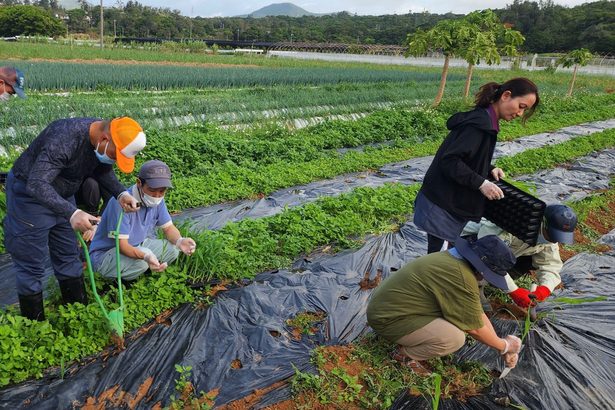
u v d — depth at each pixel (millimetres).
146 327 4465
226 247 5473
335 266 5867
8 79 4789
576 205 8297
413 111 17266
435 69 44906
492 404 3902
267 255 5812
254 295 5000
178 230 5348
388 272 5820
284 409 3682
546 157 11641
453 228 4645
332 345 4422
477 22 18609
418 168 11031
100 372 3885
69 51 36094
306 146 11438
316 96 18875
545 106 21219
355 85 23156
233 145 10492
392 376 4082
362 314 4922
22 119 11125
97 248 4754
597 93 31141
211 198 7984
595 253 6695
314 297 5125
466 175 4270
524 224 4535
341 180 9852
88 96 16844
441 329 3877
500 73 42938
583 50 26281
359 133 13516
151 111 13547
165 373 3967
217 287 5133
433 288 3783
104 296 4543
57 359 3904
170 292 4719
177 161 9141
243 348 4297
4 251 5770
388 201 7742
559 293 5543
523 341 4562
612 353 4547
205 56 43469
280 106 16562
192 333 4418
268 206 8023
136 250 4535
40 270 4039
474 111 4359
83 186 4434
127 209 4281
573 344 4617
